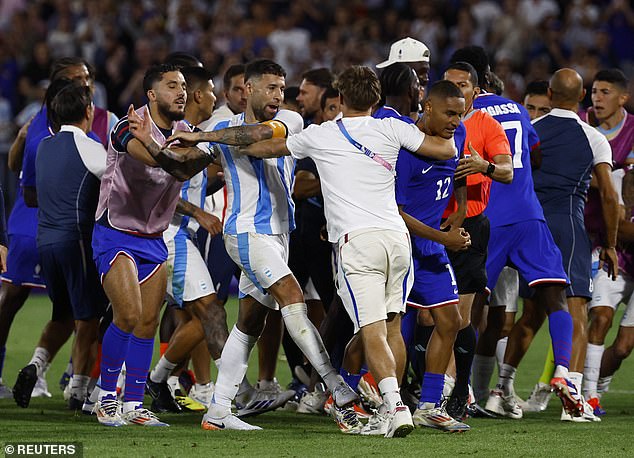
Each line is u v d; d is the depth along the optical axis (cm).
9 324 2756
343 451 1872
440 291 2142
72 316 2603
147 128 2000
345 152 2033
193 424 2241
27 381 2406
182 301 2348
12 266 2742
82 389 2452
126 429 2138
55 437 2019
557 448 1941
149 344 2234
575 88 2523
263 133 2055
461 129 2161
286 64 6475
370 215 2022
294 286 2117
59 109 2391
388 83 2266
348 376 2223
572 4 6669
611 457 1855
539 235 2378
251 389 2356
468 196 2253
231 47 6569
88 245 2370
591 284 2466
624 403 2666
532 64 5909
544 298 2380
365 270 2011
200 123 2627
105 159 2362
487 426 2244
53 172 2362
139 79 5966
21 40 6750
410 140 2034
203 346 2517
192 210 2330
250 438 2025
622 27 6412
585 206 2636
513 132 2409
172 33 6769
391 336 2120
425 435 2078
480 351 2525
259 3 7094
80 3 6975
